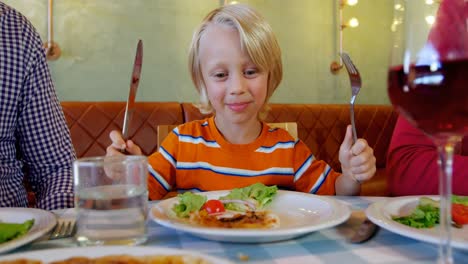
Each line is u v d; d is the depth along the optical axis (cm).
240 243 45
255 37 92
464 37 33
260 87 94
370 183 219
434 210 53
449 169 35
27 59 94
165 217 50
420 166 79
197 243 45
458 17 34
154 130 210
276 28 276
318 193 96
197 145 101
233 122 97
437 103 33
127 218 43
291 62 283
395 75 36
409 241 45
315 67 292
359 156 74
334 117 267
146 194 46
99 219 43
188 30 246
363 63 313
